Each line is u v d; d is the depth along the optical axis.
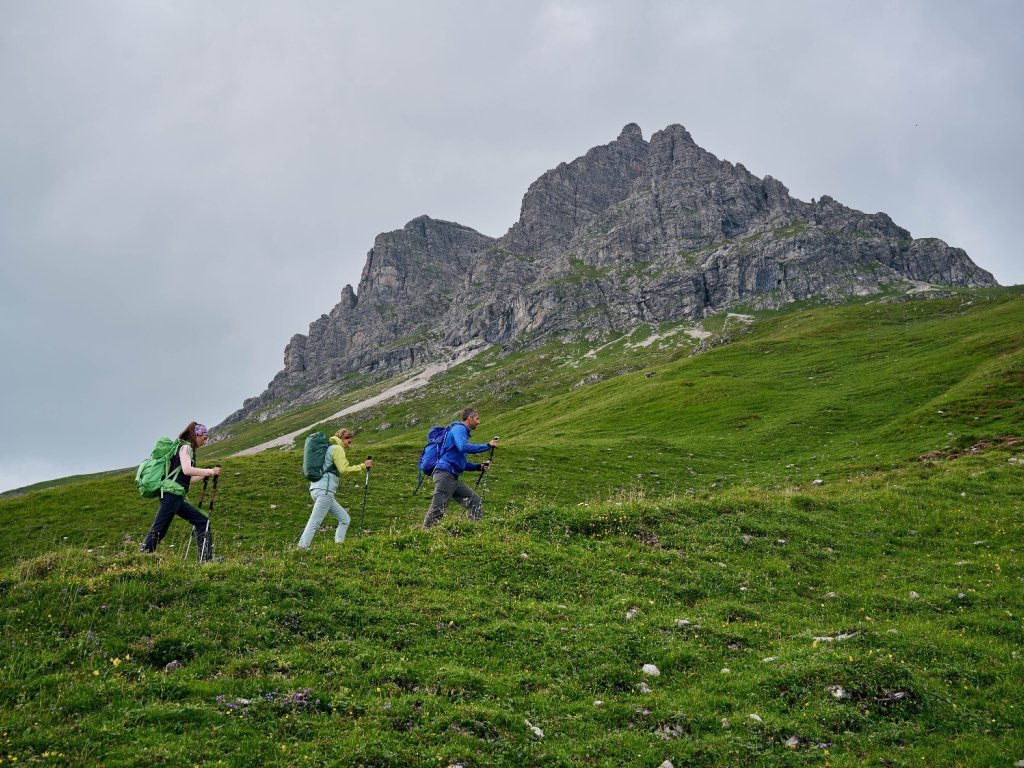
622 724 10.54
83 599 12.12
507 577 16.09
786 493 27.61
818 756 9.82
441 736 9.47
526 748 9.48
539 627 13.51
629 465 49.56
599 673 11.94
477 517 20.17
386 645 12.22
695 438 61.03
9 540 34.41
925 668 12.47
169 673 10.54
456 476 19.83
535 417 110.75
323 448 17.70
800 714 10.84
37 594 12.07
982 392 51.47
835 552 20.91
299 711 9.80
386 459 49.91
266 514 35.56
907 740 10.35
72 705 9.25
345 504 37.69
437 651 12.21
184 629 11.65
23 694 9.36
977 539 21.94
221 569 13.95
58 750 8.20
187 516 16.31
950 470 31.88
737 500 24.12
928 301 151.50
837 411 61.06
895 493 27.14
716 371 101.50
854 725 10.66
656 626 14.09
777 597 17.06
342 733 9.31
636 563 17.81
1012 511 23.89
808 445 52.41
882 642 13.52
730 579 17.67
